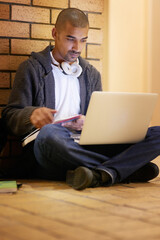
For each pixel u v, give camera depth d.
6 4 2.71
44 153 2.06
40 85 2.37
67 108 2.43
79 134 2.17
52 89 2.40
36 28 2.80
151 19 3.55
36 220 1.34
